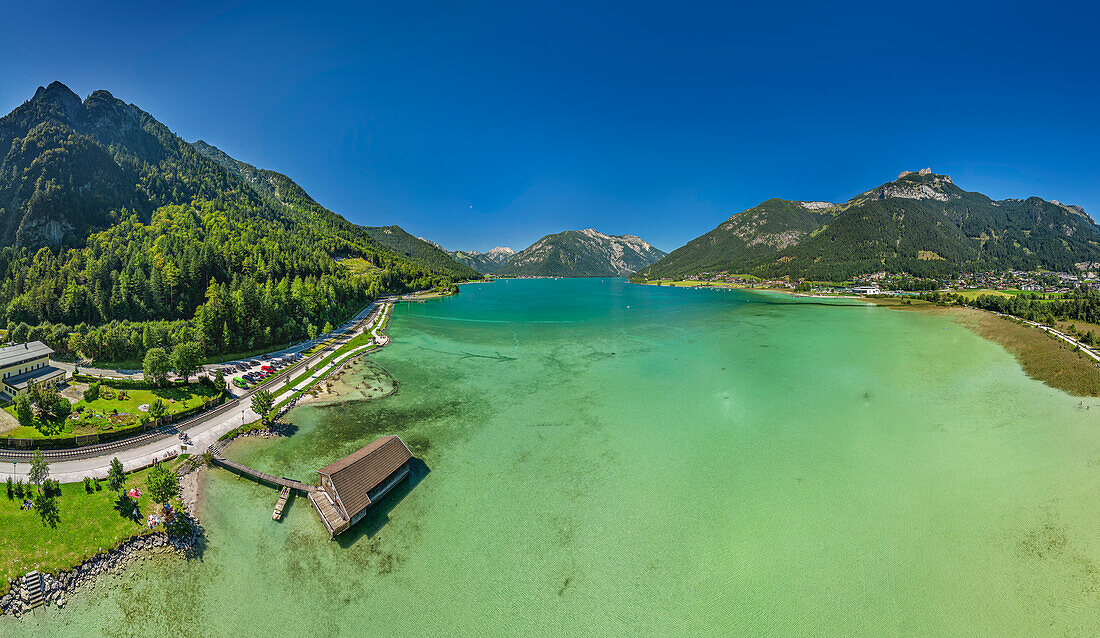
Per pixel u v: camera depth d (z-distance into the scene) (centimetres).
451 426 6650
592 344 12438
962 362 10069
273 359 10325
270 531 4244
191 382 7956
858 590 3600
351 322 16350
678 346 12100
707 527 4356
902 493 4859
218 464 5325
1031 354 10300
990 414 6969
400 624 3356
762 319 17425
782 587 3647
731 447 5941
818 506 4647
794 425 6631
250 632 3291
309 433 6384
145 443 5753
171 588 3616
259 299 11794
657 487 5028
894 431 6375
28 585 3453
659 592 3628
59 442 5447
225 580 3694
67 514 4175
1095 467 5306
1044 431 6306
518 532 4294
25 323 9644
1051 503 4638
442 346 12194
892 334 13712
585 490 4975
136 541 3969
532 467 5456
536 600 3559
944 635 3234
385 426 6638
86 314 10925
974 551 3984
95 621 3338
